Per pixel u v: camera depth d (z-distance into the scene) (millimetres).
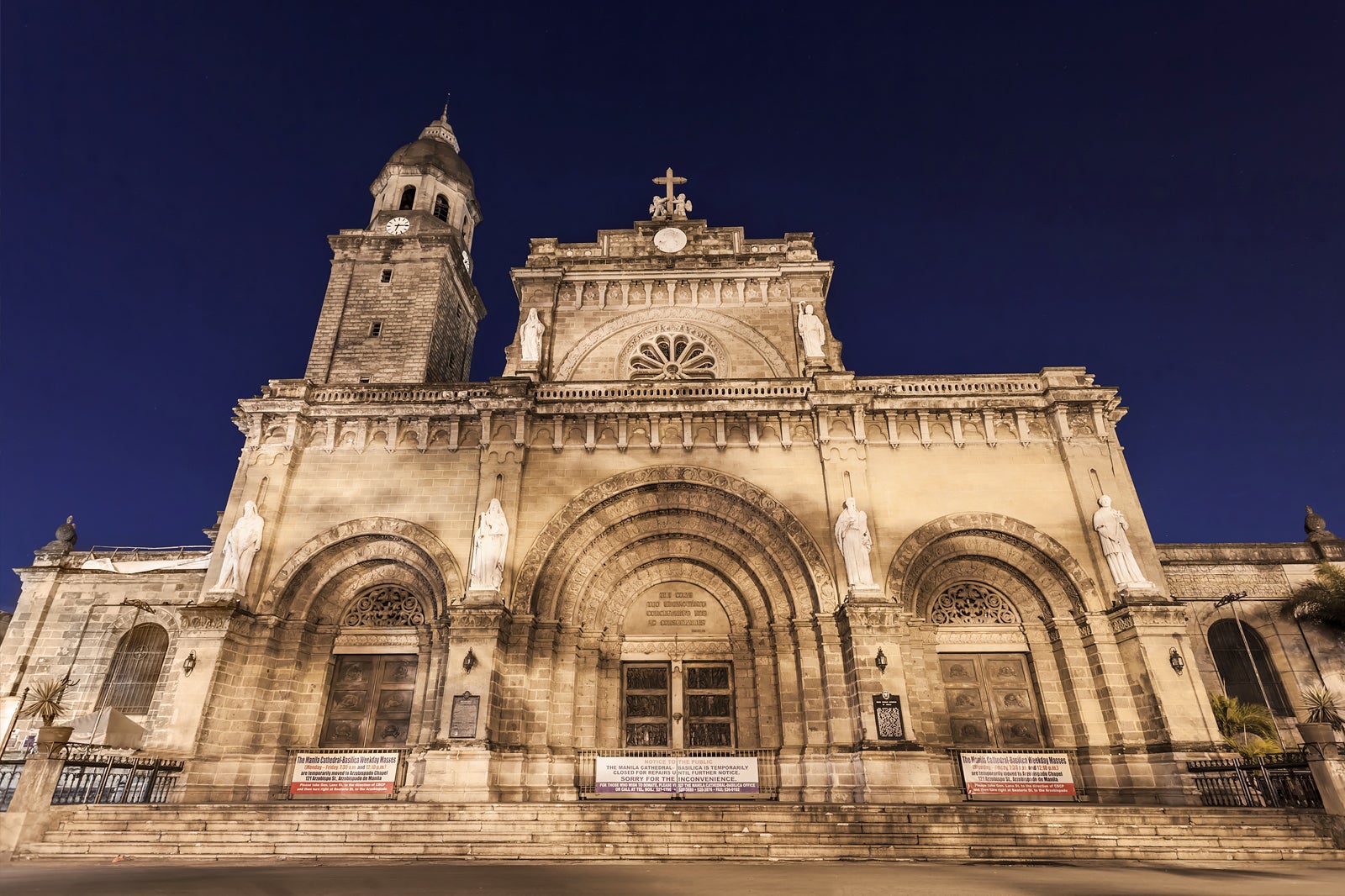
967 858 15492
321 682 24266
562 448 26344
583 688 24188
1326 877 12492
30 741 27625
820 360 29312
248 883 11062
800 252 33188
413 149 40719
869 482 25641
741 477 25719
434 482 25938
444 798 20219
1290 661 28281
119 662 29500
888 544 24688
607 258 33656
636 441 26625
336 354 33438
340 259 35844
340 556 25406
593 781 22969
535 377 29156
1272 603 29250
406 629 25094
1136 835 16203
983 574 25328
